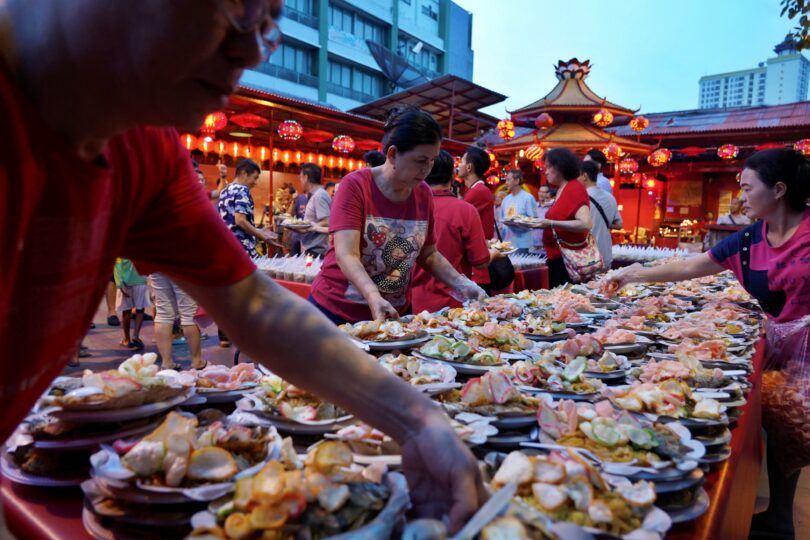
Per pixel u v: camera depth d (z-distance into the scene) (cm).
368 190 218
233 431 88
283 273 392
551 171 415
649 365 153
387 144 209
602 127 1389
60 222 56
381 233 221
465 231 298
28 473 90
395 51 3014
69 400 91
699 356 176
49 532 79
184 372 121
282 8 55
